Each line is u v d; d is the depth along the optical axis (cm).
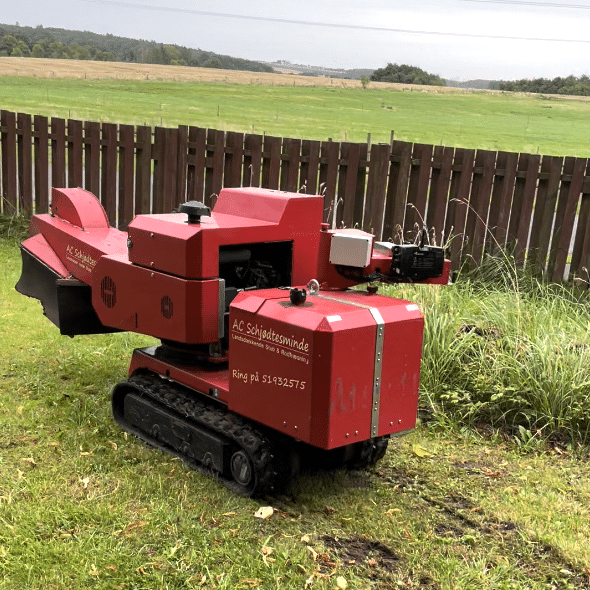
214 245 409
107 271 468
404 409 384
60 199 582
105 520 368
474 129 4594
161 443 459
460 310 605
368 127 4378
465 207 758
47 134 988
